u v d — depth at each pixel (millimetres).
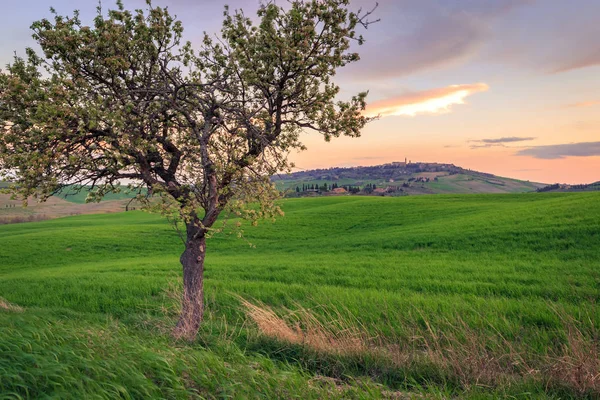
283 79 9633
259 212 9781
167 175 10117
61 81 8023
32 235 49406
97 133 8688
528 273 18422
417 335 9891
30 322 7629
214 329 11305
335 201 83250
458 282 17172
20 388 4117
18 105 8258
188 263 10562
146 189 9633
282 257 30453
